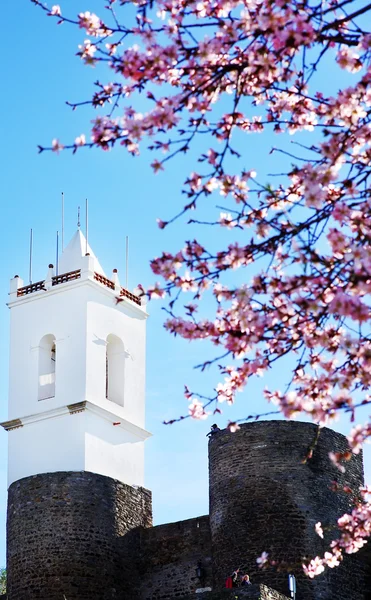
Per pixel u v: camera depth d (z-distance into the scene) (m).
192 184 18.59
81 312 59.03
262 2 17.91
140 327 62.28
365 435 18.19
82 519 52.97
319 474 50.72
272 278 18.11
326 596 48.31
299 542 49.06
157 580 53.97
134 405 60.19
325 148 17.67
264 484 50.31
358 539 22.67
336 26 17.44
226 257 18.58
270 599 45.12
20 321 60.72
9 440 58.47
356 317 16.64
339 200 18.03
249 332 18.67
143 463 59.53
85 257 59.91
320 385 18.83
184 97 17.91
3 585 77.88
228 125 18.78
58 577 51.66
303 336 18.62
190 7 18.50
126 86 18.59
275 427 51.19
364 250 17.03
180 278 19.30
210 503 52.22
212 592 45.38
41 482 53.59
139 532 55.41
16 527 53.16
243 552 49.66
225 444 51.78
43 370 59.47
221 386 20.91
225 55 18.78
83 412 57.06
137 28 17.95
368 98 18.70
